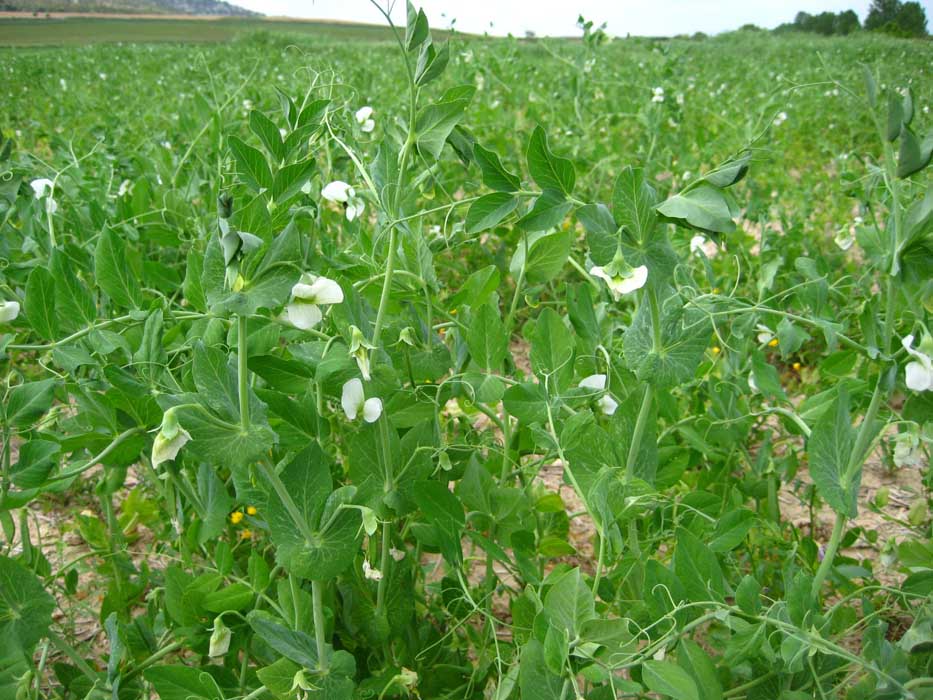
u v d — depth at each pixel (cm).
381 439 53
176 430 39
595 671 42
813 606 46
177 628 58
